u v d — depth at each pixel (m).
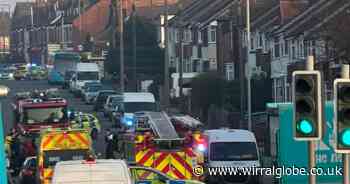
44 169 49.44
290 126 46.75
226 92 105.31
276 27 112.00
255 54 118.31
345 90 24.94
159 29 172.88
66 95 149.12
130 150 51.91
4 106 119.31
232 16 128.25
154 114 55.88
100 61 187.25
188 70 157.75
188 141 50.66
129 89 150.50
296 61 101.00
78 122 78.12
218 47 138.38
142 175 43.50
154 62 161.00
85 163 34.94
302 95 26.14
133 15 155.38
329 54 77.50
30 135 68.31
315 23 95.19
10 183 56.31
